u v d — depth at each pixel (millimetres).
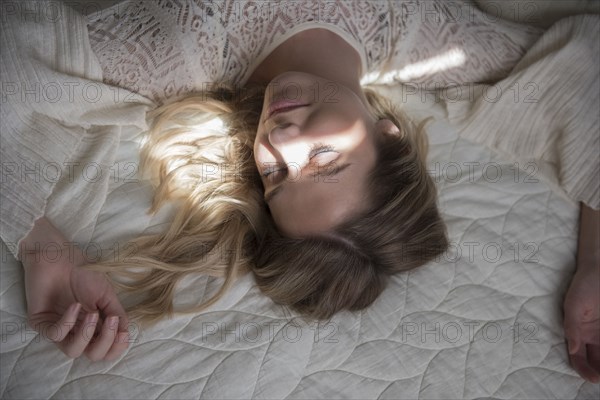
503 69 1277
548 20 1325
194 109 1185
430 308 1092
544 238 1186
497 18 1281
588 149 1166
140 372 958
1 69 972
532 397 1051
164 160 1137
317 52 1156
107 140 1098
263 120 1033
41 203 970
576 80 1173
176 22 1095
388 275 1114
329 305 1056
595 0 1292
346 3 1163
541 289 1143
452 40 1246
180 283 1061
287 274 1055
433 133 1275
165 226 1108
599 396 1076
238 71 1208
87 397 923
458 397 1030
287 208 1036
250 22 1143
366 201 1052
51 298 962
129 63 1110
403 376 1029
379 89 1313
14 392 914
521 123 1229
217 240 1109
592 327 1114
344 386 1004
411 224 1091
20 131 997
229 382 970
